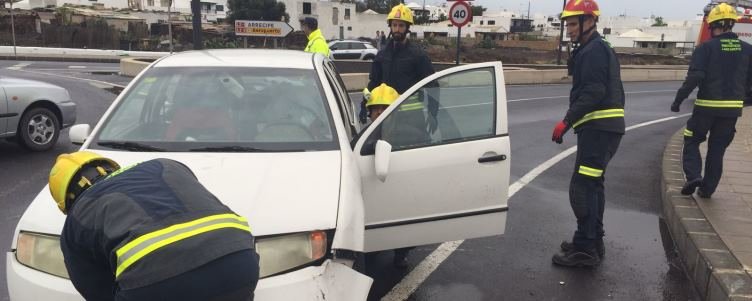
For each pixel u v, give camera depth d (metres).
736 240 4.31
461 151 3.74
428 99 3.75
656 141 10.23
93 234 1.65
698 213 4.98
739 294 3.44
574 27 4.15
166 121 3.60
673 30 92.19
